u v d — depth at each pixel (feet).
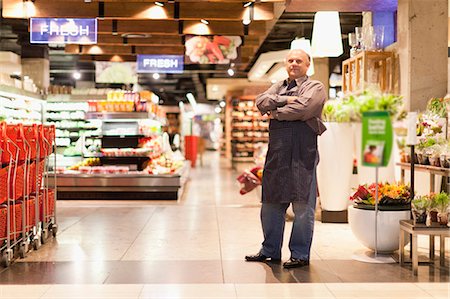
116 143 39.40
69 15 31.53
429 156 20.71
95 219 26.89
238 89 91.56
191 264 17.65
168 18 31.73
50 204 21.84
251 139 83.92
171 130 128.47
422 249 19.74
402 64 23.58
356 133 16.88
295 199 17.25
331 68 55.98
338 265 17.52
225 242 21.20
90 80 78.07
